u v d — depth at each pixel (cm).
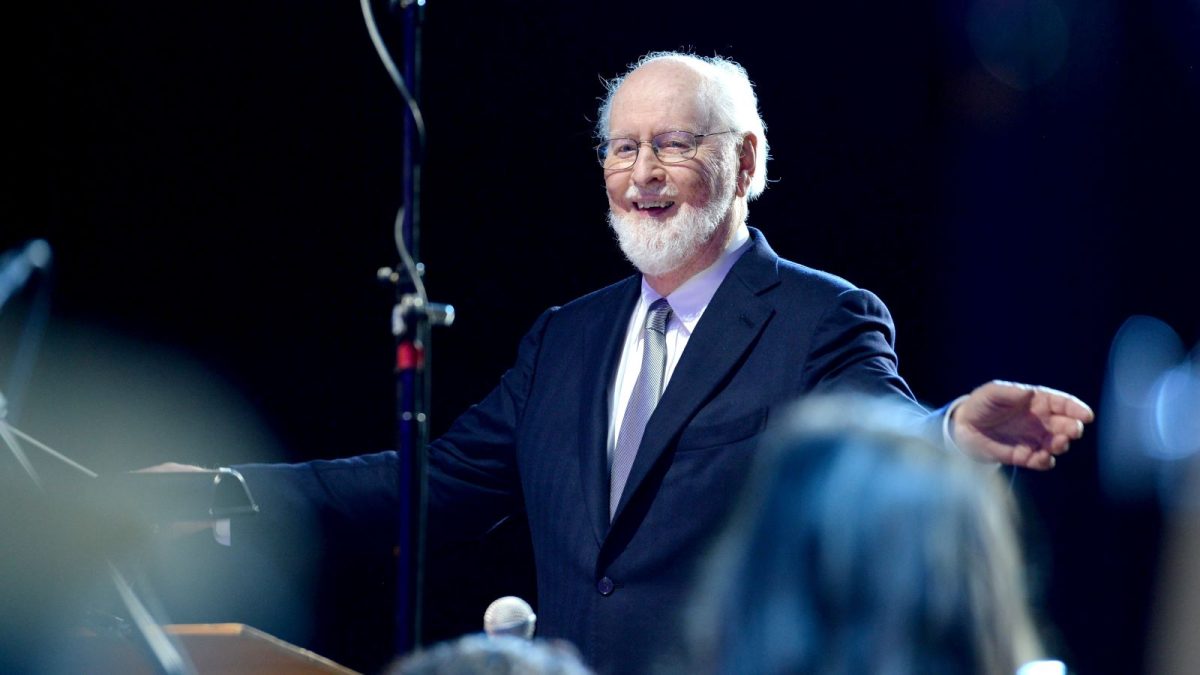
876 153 1628
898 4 1591
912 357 1628
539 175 1694
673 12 1639
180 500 686
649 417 800
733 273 824
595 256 1698
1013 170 1572
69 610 611
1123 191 1538
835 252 1644
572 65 1667
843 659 296
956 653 295
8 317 1545
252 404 1695
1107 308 1548
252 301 1700
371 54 1673
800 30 1619
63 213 1650
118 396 1662
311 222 1705
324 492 874
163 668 579
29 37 1620
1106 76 1515
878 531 303
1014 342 1584
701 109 847
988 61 1546
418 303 642
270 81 1675
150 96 1658
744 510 336
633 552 759
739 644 309
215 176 1683
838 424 330
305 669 662
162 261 1678
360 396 1711
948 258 1616
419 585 629
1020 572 314
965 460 322
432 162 1694
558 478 805
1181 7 1464
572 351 862
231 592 1683
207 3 1653
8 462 614
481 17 1664
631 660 745
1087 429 1487
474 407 920
